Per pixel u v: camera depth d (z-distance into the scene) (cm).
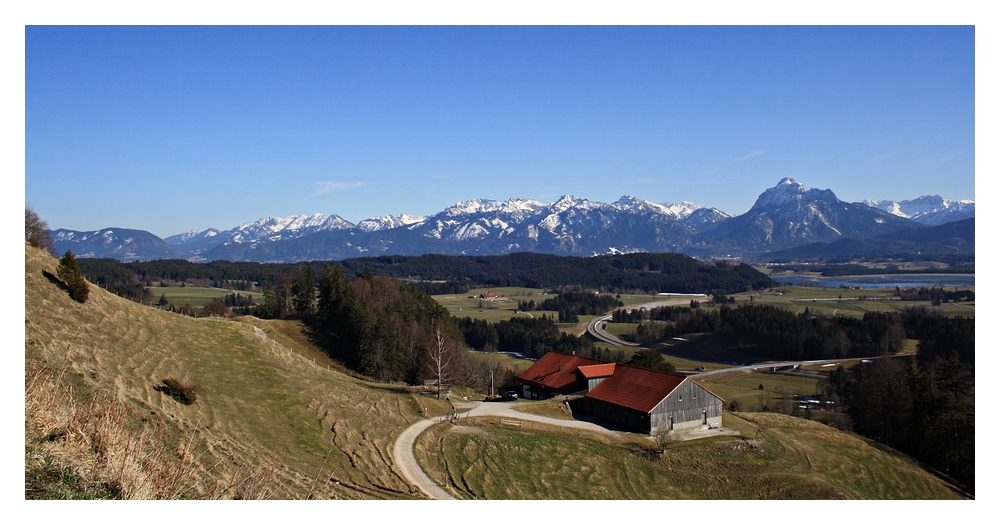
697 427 5619
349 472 3350
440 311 12025
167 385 3597
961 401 6725
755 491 4447
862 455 5759
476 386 9019
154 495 1616
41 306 3994
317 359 8044
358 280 11312
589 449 4803
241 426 3566
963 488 5725
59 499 1456
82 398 2692
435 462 3972
